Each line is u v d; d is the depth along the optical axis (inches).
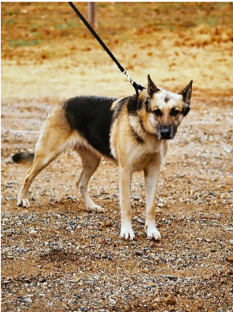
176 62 1048.2
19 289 234.4
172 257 277.0
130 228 299.9
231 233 312.7
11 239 286.8
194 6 1614.2
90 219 326.0
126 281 248.5
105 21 1489.9
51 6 1686.8
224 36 1242.0
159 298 234.4
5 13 1609.3
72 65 1043.9
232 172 446.9
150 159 295.4
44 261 263.1
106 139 307.6
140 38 1288.1
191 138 557.6
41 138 333.7
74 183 402.3
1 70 994.1
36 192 374.0
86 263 264.2
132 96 293.9
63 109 332.2
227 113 685.3
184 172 442.3
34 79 913.5
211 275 258.4
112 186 398.9
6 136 538.0
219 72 968.9
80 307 223.6
